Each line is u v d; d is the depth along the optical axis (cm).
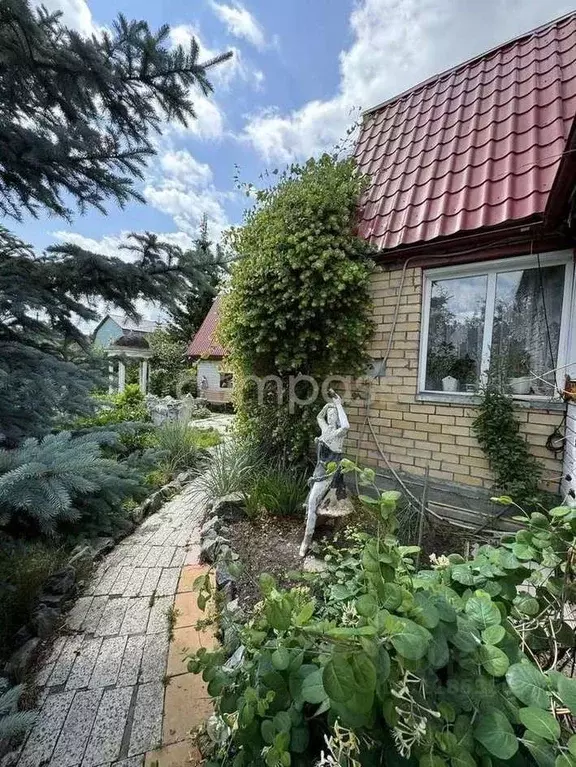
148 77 281
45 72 260
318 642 93
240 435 509
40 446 213
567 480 288
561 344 317
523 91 385
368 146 504
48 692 185
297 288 413
